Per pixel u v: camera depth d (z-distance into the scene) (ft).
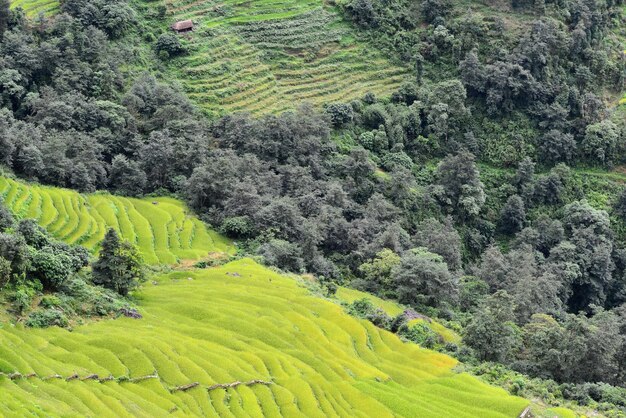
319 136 441.27
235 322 248.93
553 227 443.73
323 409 211.00
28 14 482.28
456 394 231.71
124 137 416.26
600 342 273.75
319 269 345.92
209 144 436.35
